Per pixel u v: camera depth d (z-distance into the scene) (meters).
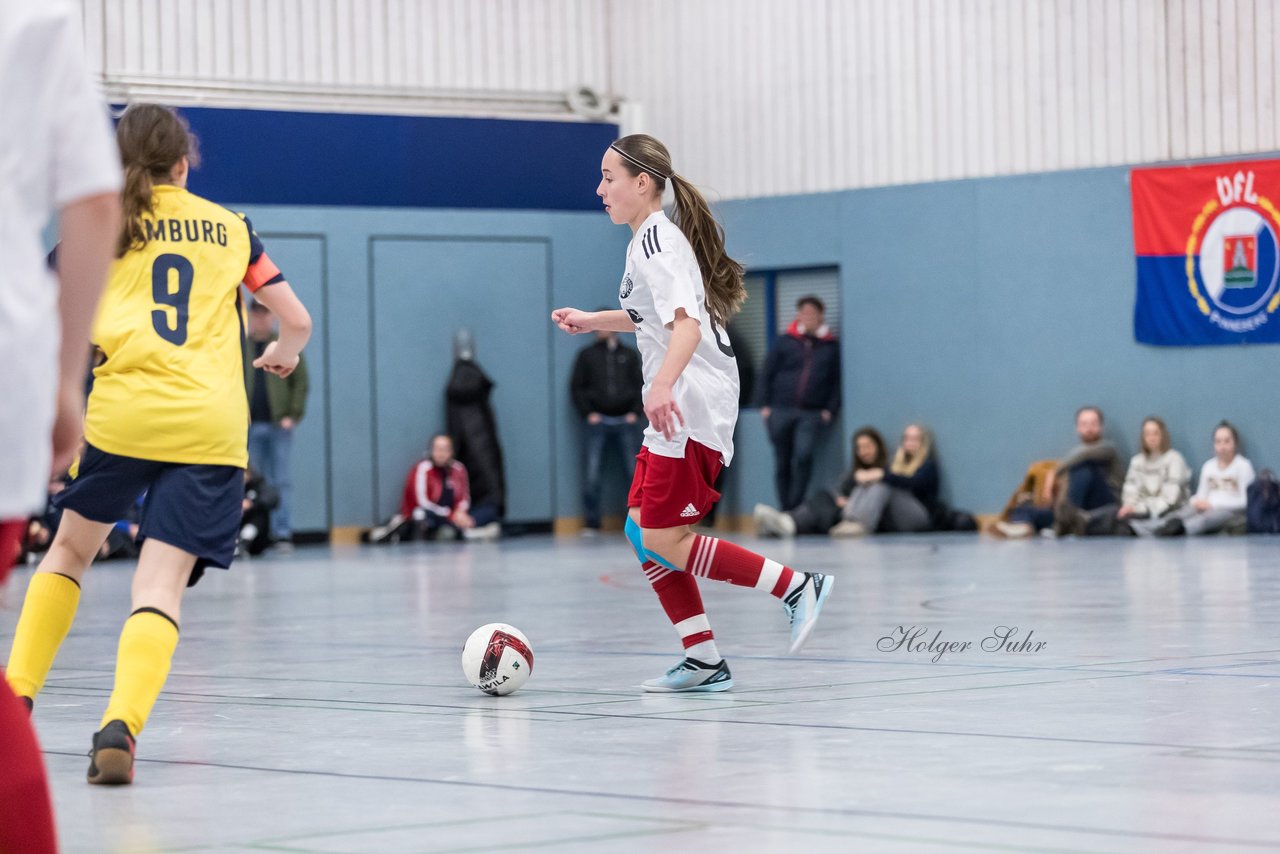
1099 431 37.12
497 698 12.20
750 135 42.94
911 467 39.81
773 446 41.81
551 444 44.06
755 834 7.06
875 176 41.12
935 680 12.62
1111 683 12.18
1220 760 8.78
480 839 7.05
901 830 7.08
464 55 44.00
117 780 8.59
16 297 5.21
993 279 39.50
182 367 9.17
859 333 41.38
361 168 42.41
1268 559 26.69
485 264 43.31
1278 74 36.06
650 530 12.23
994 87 39.41
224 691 12.91
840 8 41.44
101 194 5.38
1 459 5.17
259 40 41.94
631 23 44.91
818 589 12.46
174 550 9.15
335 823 7.50
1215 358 36.84
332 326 41.84
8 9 5.27
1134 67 37.75
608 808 7.74
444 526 41.69
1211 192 36.75
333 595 23.88
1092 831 6.98
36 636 9.47
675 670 12.52
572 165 44.66
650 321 12.26
